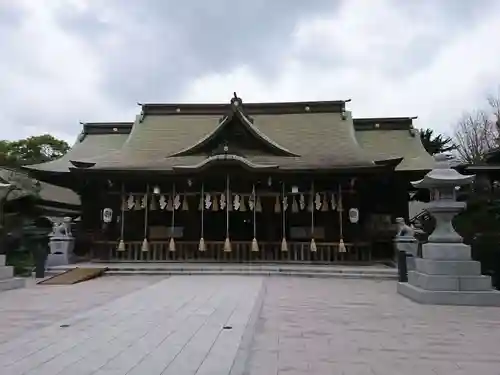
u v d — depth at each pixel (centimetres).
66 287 1452
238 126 2423
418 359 612
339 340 721
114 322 844
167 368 553
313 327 822
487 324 854
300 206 2206
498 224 1738
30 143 4144
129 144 2653
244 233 2333
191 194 2228
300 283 1580
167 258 2167
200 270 1889
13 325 830
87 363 575
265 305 1080
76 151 2920
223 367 557
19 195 2439
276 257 2142
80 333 750
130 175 2195
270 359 608
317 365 580
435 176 1194
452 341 717
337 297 1227
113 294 1266
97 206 2439
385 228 2277
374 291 1362
